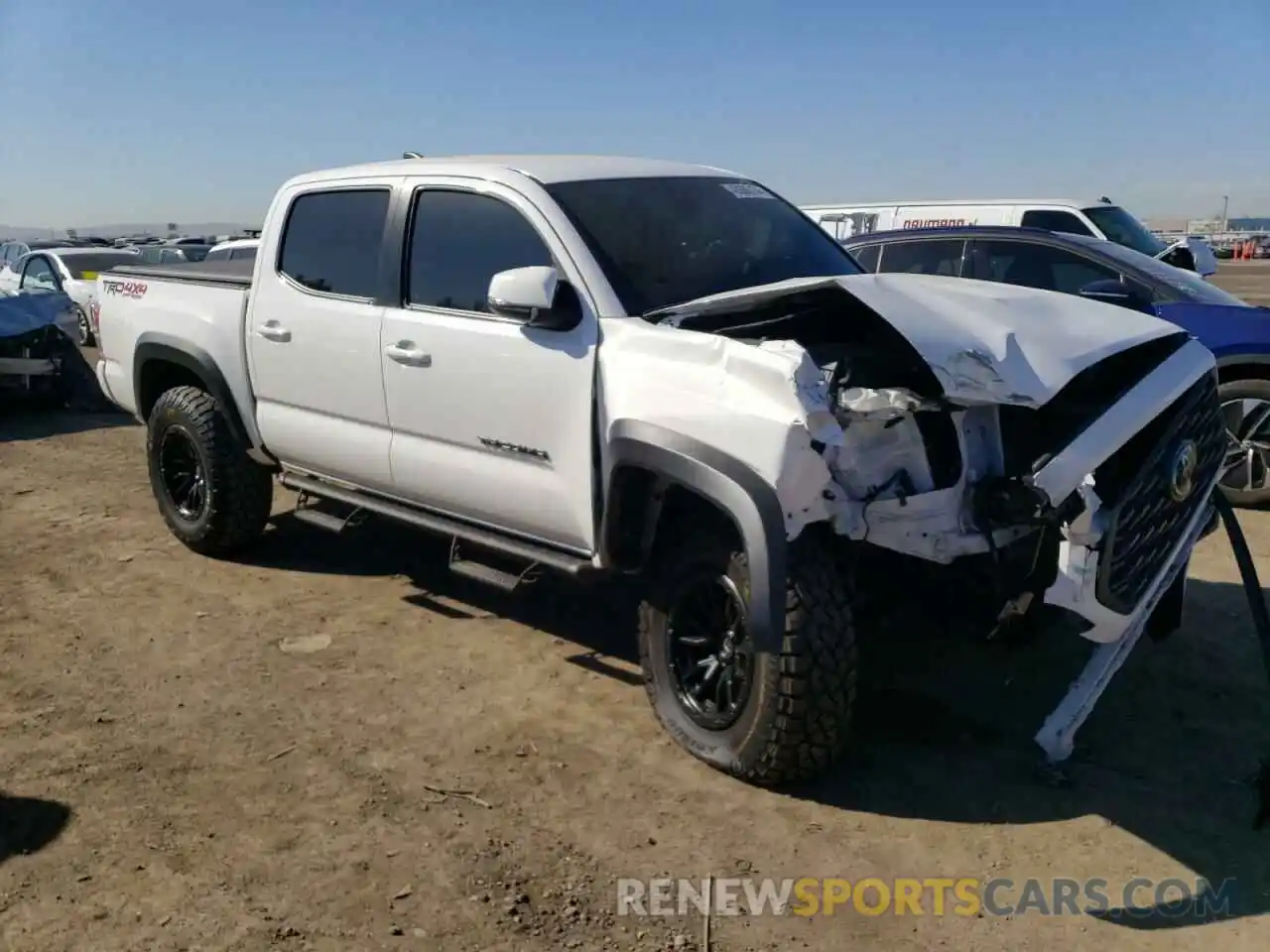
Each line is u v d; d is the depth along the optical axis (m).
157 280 6.12
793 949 2.96
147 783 3.75
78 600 5.49
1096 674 3.74
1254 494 7.01
